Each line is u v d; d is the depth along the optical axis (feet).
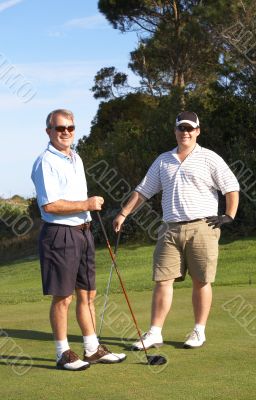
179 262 20.34
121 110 119.03
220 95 71.51
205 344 19.31
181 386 14.75
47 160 17.47
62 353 17.02
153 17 114.52
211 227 20.18
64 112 17.75
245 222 61.26
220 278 38.93
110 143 77.82
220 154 67.82
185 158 20.36
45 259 17.47
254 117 69.10
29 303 31.50
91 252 18.08
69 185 17.58
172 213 20.31
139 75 123.13
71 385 15.28
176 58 109.60
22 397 14.30
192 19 95.66
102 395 14.30
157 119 74.84
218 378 15.29
